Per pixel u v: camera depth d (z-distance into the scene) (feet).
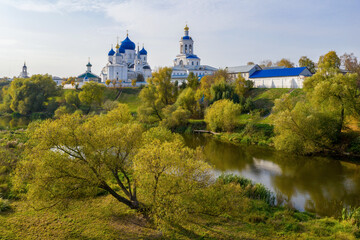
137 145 67.97
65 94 334.65
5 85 471.21
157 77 277.44
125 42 476.95
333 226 66.95
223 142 176.65
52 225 65.92
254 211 74.18
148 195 58.95
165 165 57.41
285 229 65.10
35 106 302.86
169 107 230.07
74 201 74.90
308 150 137.18
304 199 86.12
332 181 102.47
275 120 142.72
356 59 242.37
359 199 85.92
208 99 256.11
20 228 64.44
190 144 172.14
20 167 64.28
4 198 80.12
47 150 61.87
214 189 66.85
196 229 63.72
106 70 481.05
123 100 351.46
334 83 134.00
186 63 464.65
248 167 121.60
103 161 63.98
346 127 146.51
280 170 116.78
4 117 300.81
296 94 233.35
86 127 65.16
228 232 62.95
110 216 69.82
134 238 60.34
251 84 280.72
